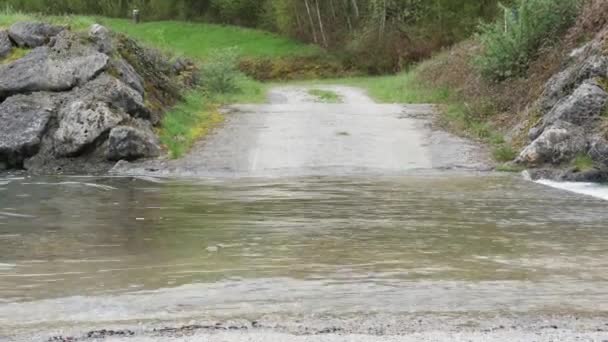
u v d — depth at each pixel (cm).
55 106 1744
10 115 1733
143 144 1680
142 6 5438
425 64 3391
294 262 828
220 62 2725
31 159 1686
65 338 602
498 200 1231
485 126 1945
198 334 610
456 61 2902
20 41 1956
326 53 4641
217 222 1049
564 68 1948
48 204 1202
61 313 664
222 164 1617
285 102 2555
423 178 1480
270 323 635
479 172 1562
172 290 729
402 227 1013
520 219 1070
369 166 1603
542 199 1244
